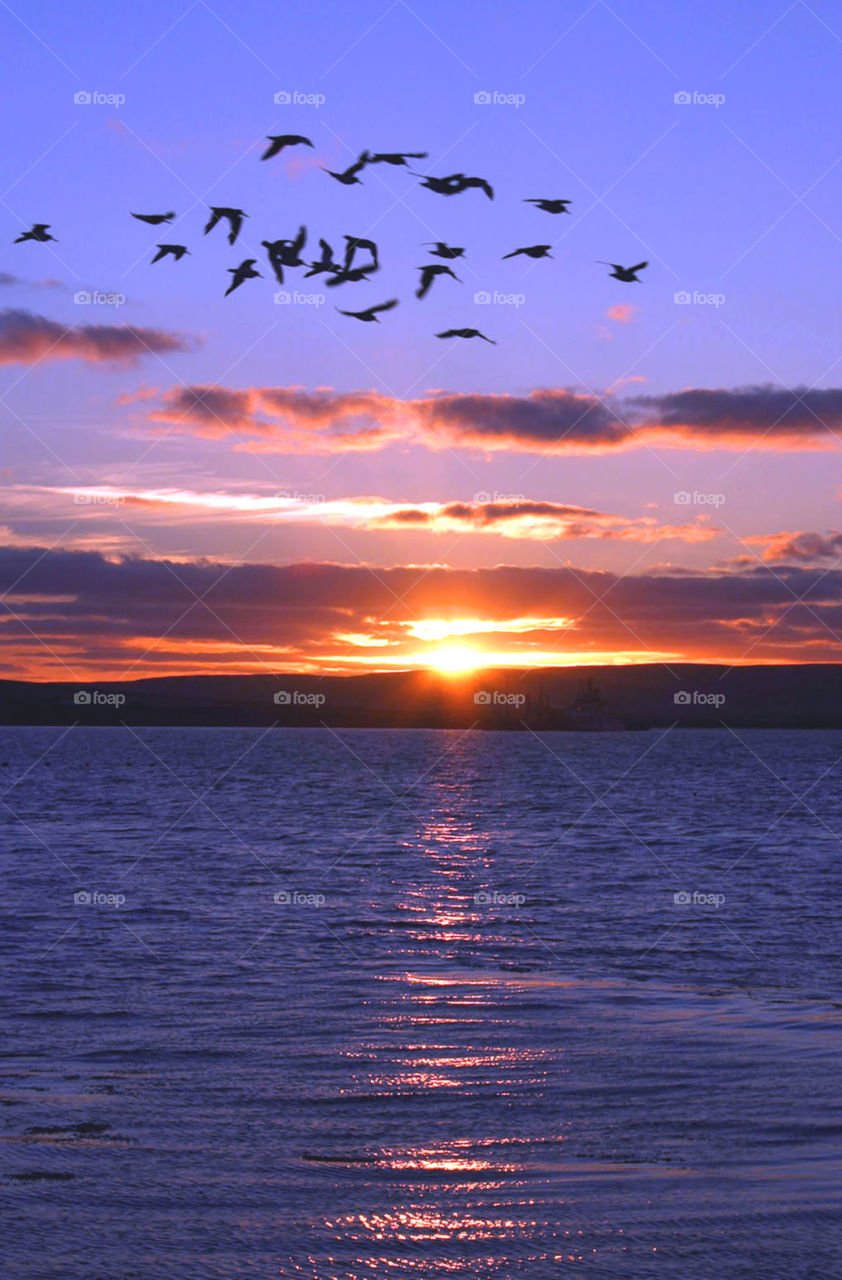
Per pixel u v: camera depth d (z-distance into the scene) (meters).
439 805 82.81
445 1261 10.16
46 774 128.50
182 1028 18.33
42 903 33.78
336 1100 14.56
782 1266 10.00
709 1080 15.37
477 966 24.53
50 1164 12.31
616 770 141.25
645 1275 9.86
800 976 24.00
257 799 89.12
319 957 25.31
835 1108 14.18
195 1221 10.95
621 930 30.05
